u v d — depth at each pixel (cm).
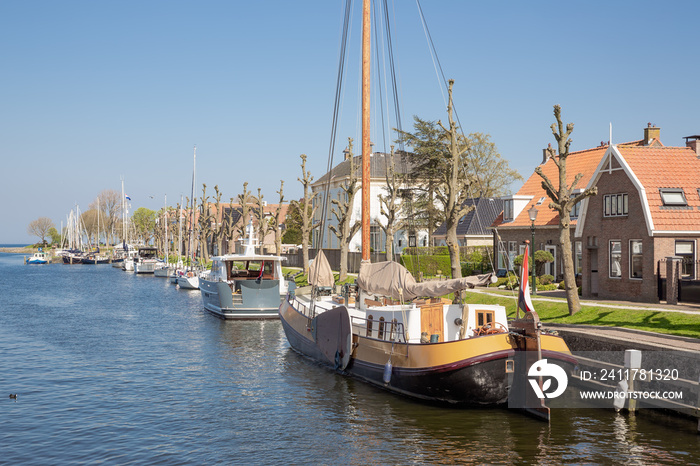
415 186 6844
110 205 18975
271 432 1747
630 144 4569
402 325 2062
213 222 12350
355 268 6306
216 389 2252
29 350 3055
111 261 16012
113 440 1686
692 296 2725
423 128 6069
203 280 4653
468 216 6322
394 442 1641
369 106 2622
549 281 4094
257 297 4019
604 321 2433
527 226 4572
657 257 2931
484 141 8519
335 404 2022
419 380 1934
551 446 1578
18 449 1614
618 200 3177
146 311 4816
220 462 1520
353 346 2348
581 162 4656
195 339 3375
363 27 2639
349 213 5525
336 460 1526
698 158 3203
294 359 2812
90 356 2897
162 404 2052
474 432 1700
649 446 1555
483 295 3512
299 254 7956
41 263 16250
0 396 2156
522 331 1852
